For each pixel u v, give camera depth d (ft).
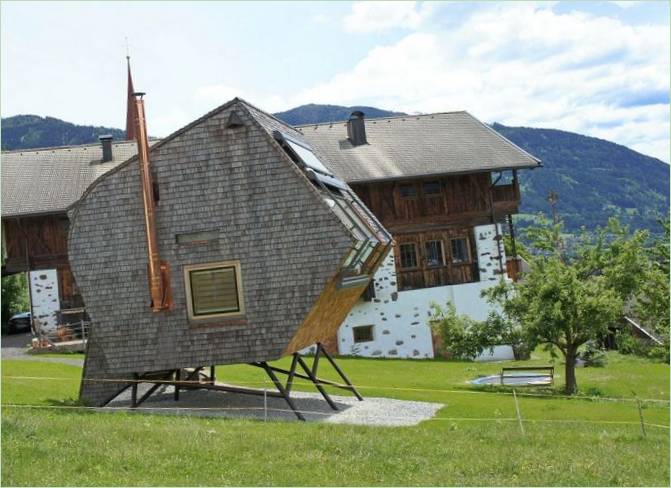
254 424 54.39
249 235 61.26
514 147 126.72
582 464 45.80
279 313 60.70
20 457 41.68
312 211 60.44
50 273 119.03
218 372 88.89
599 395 84.12
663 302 105.19
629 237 98.02
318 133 131.13
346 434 50.55
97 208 63.26
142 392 74.79
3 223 119.14
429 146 126.82
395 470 42.93
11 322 149.59
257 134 61.62
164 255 62.13
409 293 119.55
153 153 62.49
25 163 129.08
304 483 39.83
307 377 67.36
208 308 61.72
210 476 40.45
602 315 83.71
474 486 40.37
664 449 50.85
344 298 67.77
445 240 121.80
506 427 57.36
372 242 67.21
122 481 38.65
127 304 62.64
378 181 117.29
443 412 65.31
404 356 118.62
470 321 93.81
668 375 98.53
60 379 77.87
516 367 99.86
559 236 116.16
